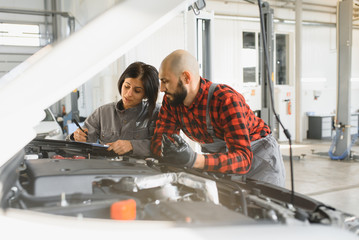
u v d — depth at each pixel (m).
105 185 0.93
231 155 1.23
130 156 1.41
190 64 1.35
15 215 0.59
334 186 4.41
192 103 1.44
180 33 7.38
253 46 8.98
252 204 0.88
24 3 7.21
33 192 0.81
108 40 0.67
